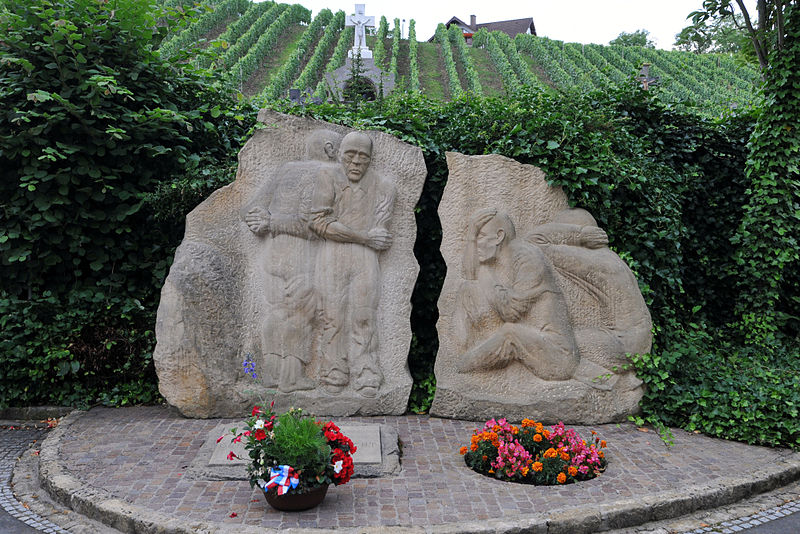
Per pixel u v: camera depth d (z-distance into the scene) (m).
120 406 6.08
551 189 5.87
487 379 5.61
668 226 6.36
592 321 5.70
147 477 4.26
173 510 3.76
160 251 6.61
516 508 3.78
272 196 5.69
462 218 5.81
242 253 5.77
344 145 5.65
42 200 5.93
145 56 6.57
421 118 7.09
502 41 41.41
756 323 6.93
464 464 4.54
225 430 5.02
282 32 41.09
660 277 6.29
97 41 6.30
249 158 5.82
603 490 4.05
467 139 6.71
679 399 5.36
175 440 4.98
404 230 5.87
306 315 5.60
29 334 6.03
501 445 4.32
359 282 5.64
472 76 32.41
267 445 3.72
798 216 6.71
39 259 6.15
